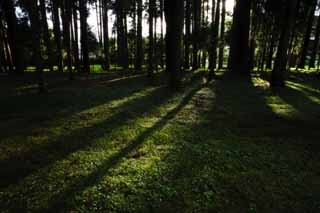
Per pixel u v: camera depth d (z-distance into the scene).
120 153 4.76
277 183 3.69
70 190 3.46
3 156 4.62
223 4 21.91
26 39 21.77
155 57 25.47
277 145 5.23
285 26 12.84
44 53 29.06
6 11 19.92
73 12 20.78
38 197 3.29
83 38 21.70
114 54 35.53
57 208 3.06
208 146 5.16
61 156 4.61
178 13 11.74
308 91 12.22
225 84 14.30
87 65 22.16
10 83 14.45
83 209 3.03
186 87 13.11
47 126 6.44
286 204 3.17
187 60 24.41
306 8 21.69
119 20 29.14
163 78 16.84
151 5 15.98
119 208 3.05
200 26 23.91
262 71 23.41
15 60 20.41
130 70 25.00
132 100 9.79
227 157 4.61
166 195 3.34
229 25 27.64
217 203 3.17
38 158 4.53
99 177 3.82
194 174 3.94
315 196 3.36
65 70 25.11
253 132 6.06
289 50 26.45
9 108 8.31
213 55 16.81
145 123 6.77
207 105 8.97
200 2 23.95
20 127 6.33
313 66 29.56
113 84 14.11
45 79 16.30
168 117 7.38
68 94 10.85
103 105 8.89
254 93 11.45
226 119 7.17
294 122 6.89
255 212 3.01
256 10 22.64
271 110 8.22
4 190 3.47
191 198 3.28
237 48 20.00
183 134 5.89
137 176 3.86
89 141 5.39
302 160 4.50
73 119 7.09
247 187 3.57
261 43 27.08
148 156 4.63
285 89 12.68
